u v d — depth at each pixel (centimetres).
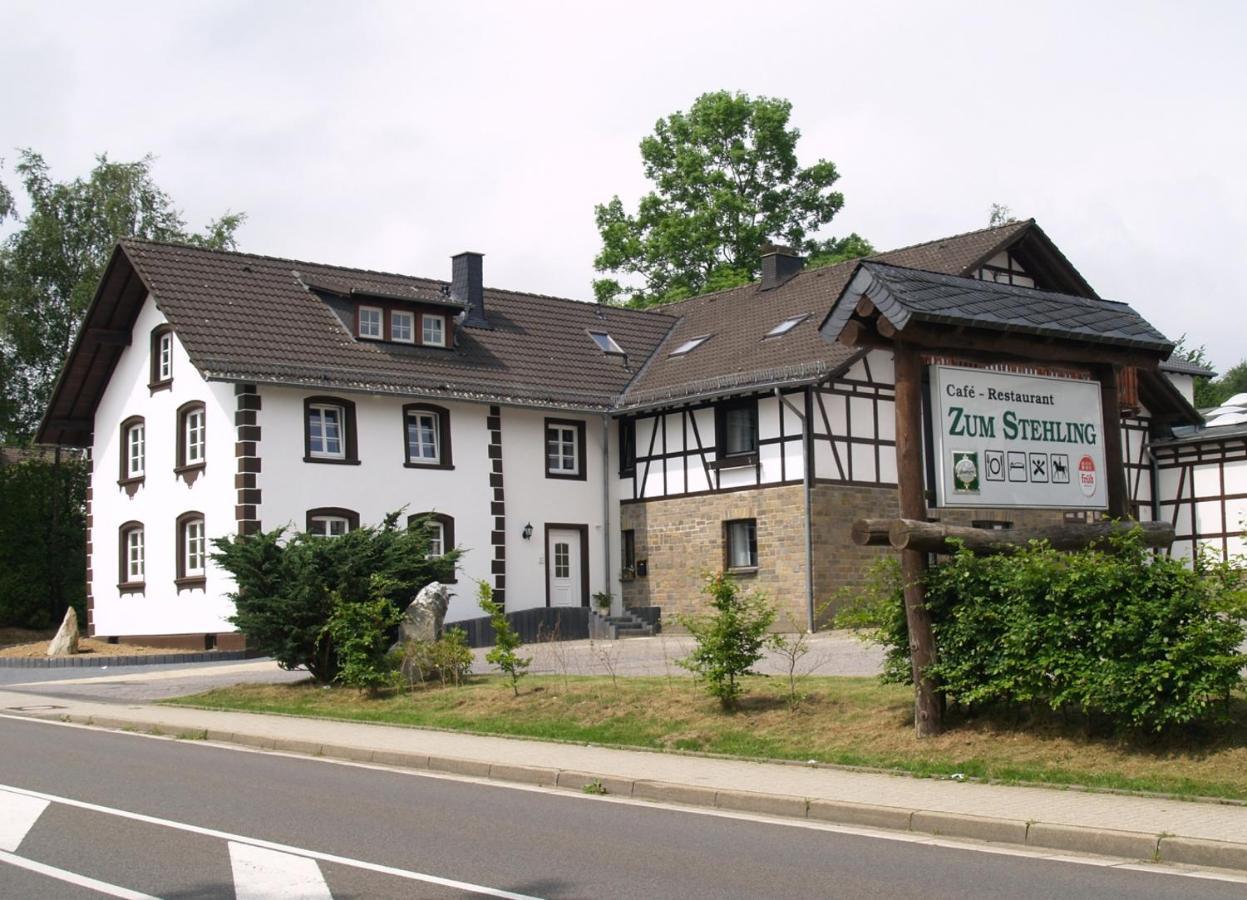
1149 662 1142
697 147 5100
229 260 3200
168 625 3105
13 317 4184
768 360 3112
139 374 3262
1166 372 3778
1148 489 3531
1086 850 950
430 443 3189
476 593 3189
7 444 4409
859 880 857
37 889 825
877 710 1405
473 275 3497
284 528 2089
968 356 1364
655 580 3312
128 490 3281
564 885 841
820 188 5138
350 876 862
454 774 1362
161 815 1085
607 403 3384
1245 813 1000
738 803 1143
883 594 1375
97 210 4475
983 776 1174
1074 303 1457
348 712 1781
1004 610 1243
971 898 805
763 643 1523
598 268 5172
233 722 1755
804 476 2923
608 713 1573
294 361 2967
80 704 2023
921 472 1312
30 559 4069
